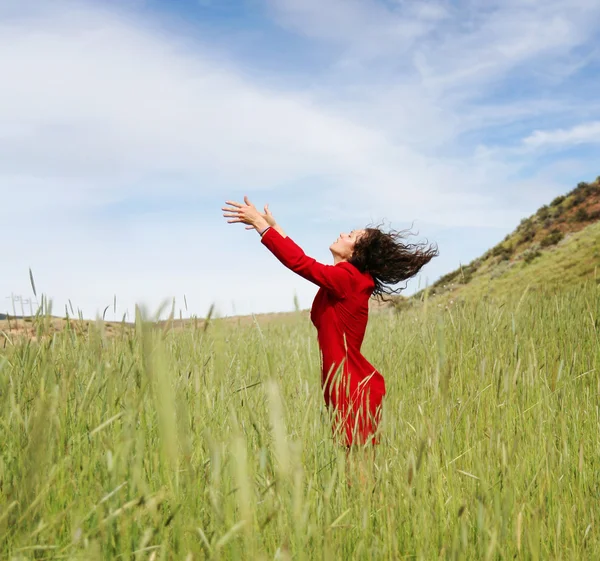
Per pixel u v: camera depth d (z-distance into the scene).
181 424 1.23
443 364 1.87
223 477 1.45
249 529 0.99
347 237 3.60
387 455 2.07
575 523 2.04
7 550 1.28
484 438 2.36
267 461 1.66
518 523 1.47
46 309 1.93
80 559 1.22
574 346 4.54
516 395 2.94
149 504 1.28
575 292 6.56
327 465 1.89
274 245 3.27
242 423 1.86
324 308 3.28
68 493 1.56
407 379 3.70
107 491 1.43
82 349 2.12
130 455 1.51
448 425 1.93
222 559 1.38
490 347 3.69
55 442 1.57
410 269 3.58
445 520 1.75
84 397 1.73
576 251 19.25
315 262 3.23
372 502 1.87
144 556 1.32
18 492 1.36
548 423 2.68
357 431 2.09
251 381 2.38
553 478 2.16
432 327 4.29
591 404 3.44
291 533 1.42
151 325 1.11
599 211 23.95
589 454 2.71
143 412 1.63
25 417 1.66
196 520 1.40
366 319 3.32
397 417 2.54
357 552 1.54
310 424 2.00
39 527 1.28
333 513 1.71
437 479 1.83
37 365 1.92
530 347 4.04
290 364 3.13
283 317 6.77
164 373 0.88
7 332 2.08
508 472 1.81
